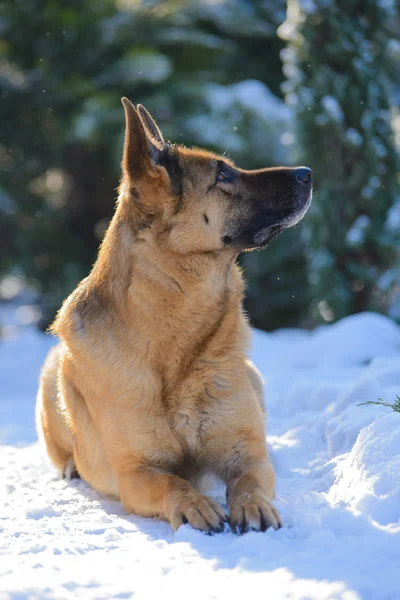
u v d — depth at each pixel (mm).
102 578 4246
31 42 26062
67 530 5383
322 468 6629
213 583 4078
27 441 10328
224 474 6293
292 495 6184
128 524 5520
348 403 8000
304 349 12898
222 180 6348
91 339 6184
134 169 6031
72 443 7570
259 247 6648
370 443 5543
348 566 4160
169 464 6156
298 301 25766
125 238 6184
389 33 14945
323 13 14570
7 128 25875
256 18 28297
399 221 14742
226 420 6109
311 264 15461
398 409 6246
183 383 6004
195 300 6008
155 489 5707
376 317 12820
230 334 6164
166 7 27078
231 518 5160
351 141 14484
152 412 6008
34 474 7918
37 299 29297
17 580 4195
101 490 6816
